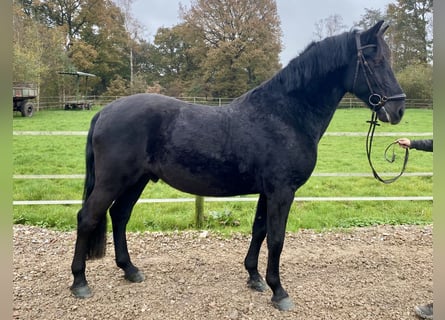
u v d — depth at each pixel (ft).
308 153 8.20
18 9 84.28
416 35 88.38
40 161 28.07
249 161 8.06
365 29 8.44
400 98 8.01
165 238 13.30
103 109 8.80
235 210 17.04
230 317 8.20
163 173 8.44
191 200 15.40
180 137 8.10
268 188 8.06
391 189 21.81
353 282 10.02
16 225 14.34
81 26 109.91
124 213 9.71
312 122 8.31
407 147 9.09
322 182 23.58
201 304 8.73
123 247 9.84
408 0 87.15
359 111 69.26
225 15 90.63
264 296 9.19
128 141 8.23
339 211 16.98
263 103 8.32
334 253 12.07
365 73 8.11
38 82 76.38
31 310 8.36
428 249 12.46
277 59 91.50
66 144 35.47
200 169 8.16
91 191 8.80
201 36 99.09
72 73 84.38
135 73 119.55
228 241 13.14
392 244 12.94
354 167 28.09
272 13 90.17
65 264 10.98
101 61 111.14
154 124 8.28
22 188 20.35
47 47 88.07
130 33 115.85
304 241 13.17
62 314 8.22
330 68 8.26
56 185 21.29
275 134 8.01
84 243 8.81
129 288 9.49
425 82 79.10
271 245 8.24
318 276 10.39
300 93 8.24
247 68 92.38
